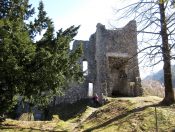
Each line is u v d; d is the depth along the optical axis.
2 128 15.96
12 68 13.01
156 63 15.38
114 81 32.72
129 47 32.34
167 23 15.32
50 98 16.16
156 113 14.52
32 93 14.36
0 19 14.30
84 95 35.81
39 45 15.23
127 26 32.41
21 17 15.31
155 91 34.62
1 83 13.91
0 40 13.37
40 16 16.09
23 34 13.62
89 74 36.72
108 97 29.50
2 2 15.50
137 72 32.12
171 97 17.70
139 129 14.52
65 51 15.05
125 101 20.33
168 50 15.31
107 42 32.78
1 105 14.35
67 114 30.47
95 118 18.56
